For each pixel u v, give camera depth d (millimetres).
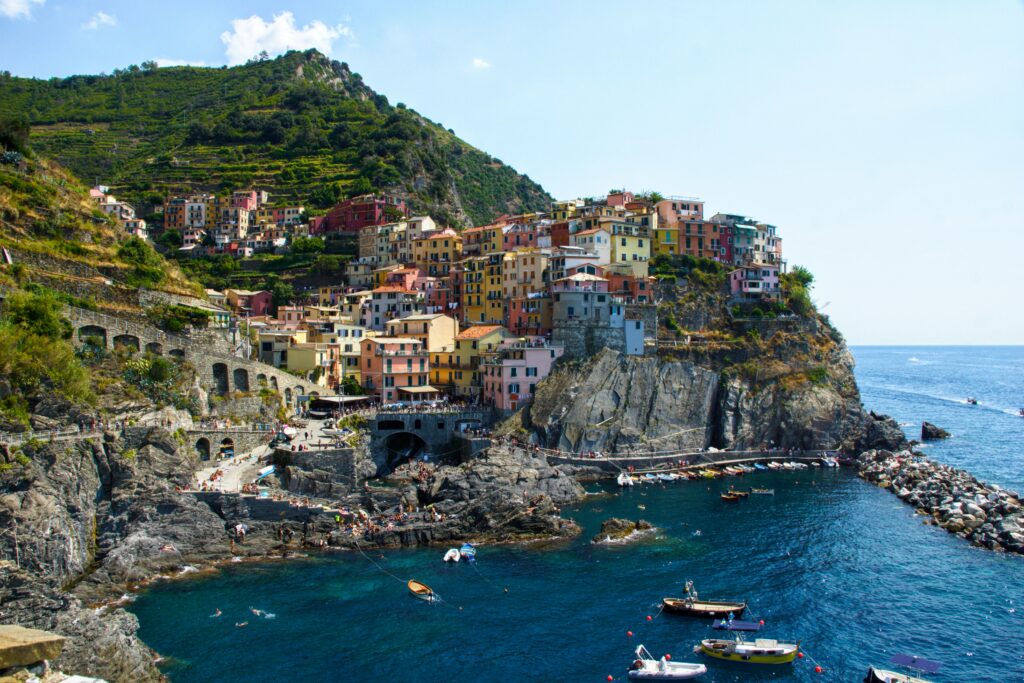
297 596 82625
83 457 88188
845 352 180125
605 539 100500
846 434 159500
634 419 148500
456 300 190750
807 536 103250
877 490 129375
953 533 104812
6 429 84375
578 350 154625
